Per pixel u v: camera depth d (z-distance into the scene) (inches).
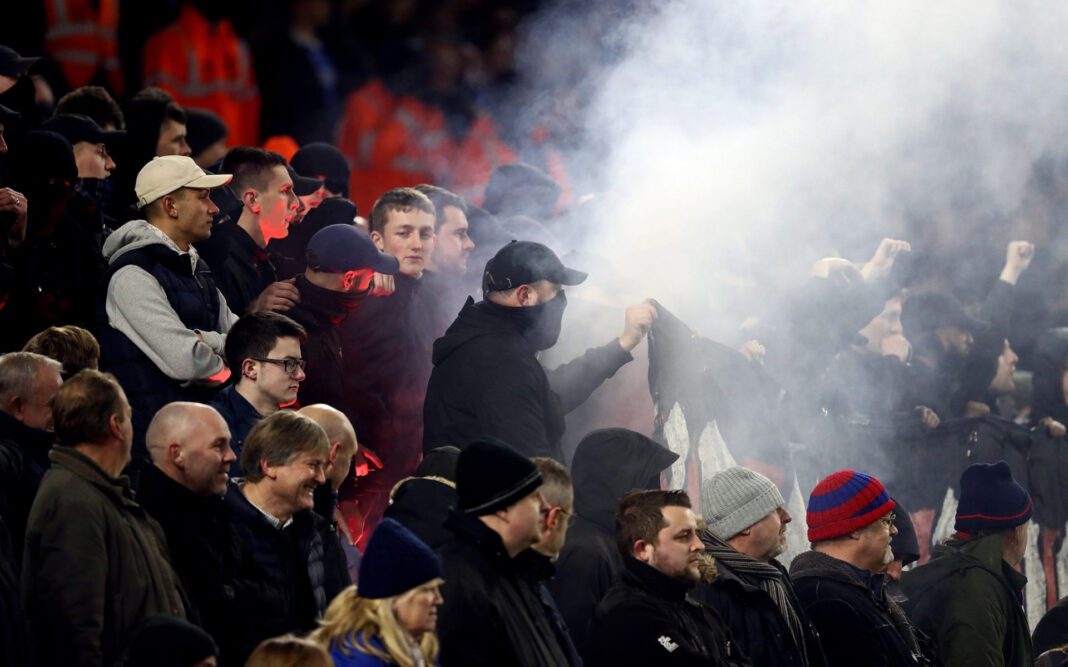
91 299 729.0
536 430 683.4
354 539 741.9
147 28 1339.8
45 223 713.6
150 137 871.1
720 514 674.2
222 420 562.3
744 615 643.5
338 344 736.3
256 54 1416.1
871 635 682.8
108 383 549.3
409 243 804.6
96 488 537.3
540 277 700.0
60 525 527.5
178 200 692.1
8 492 580.7
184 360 653.9
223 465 556.4
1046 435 1056.2
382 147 1467.8
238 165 775.1
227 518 557.6
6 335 699.4
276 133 1432.1
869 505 703.1
